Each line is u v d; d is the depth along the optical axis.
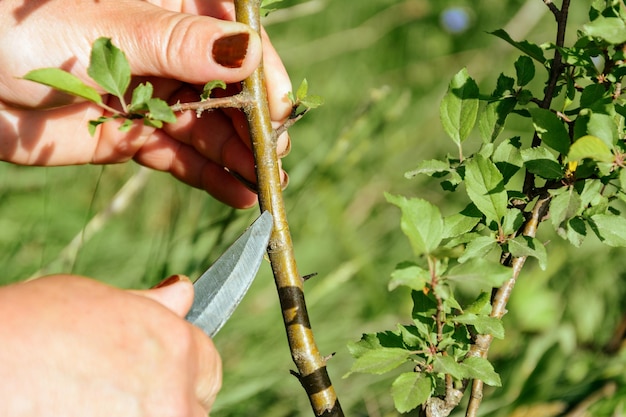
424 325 0.44
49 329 0.40
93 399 0.40
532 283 0.73
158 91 0.59
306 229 0.84
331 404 0.46
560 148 0.42
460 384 0.45
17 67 0.55
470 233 0.44
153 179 0.79
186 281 0.45
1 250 0.73
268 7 0.49
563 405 0.63
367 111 0.78
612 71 0.45
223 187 0.62
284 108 0.56
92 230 0.70
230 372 0.68
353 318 0.77
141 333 0.41
